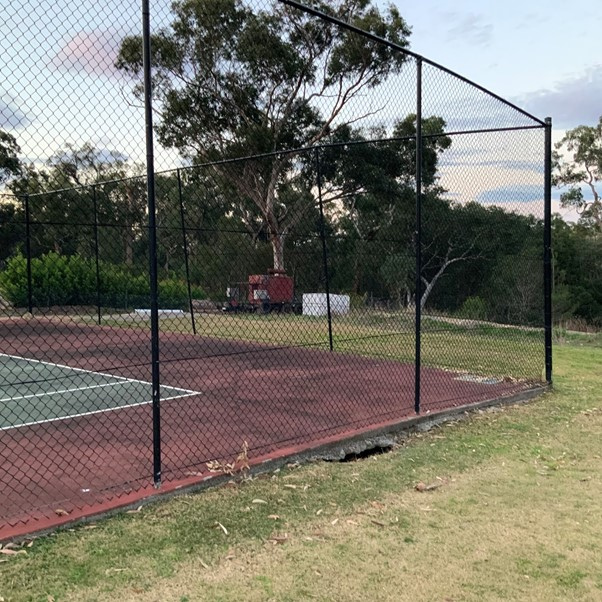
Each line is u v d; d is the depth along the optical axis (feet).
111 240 53.72
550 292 26.13
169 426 17.90
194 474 13.00
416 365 19.29
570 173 153.07
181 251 51.93
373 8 75.61
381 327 44.24
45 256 54.34
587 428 19.12
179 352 36.45
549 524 11.34
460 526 11.16
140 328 47.34
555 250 121.49
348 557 9.76
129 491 11.93
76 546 9.75
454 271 44.65
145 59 11.96
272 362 32.78
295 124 73.56
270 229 54.03
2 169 29.25
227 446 15.56
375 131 65.10
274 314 46.42
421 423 18.80
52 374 28.71
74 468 13.64
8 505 11.26
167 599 8.31
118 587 8.55
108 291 54.49
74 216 51.83
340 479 13.60
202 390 24.34
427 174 36.55
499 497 12.74
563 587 8.97
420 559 9.77
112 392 23.90
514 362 33.17
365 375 28.35
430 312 43.11
